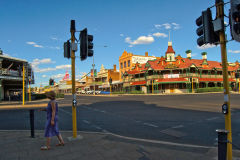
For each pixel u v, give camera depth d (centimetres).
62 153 430
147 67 4738
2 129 777
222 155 270
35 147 480
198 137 591
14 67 2972
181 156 403
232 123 784
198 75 4512
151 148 461
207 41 362
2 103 2358
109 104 1880
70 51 563
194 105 1547
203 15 374
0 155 421
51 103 469
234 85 5228
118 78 6512
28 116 1171
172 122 847
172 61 4581
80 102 2308
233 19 315
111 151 441
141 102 2016
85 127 793
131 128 748
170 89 4575
